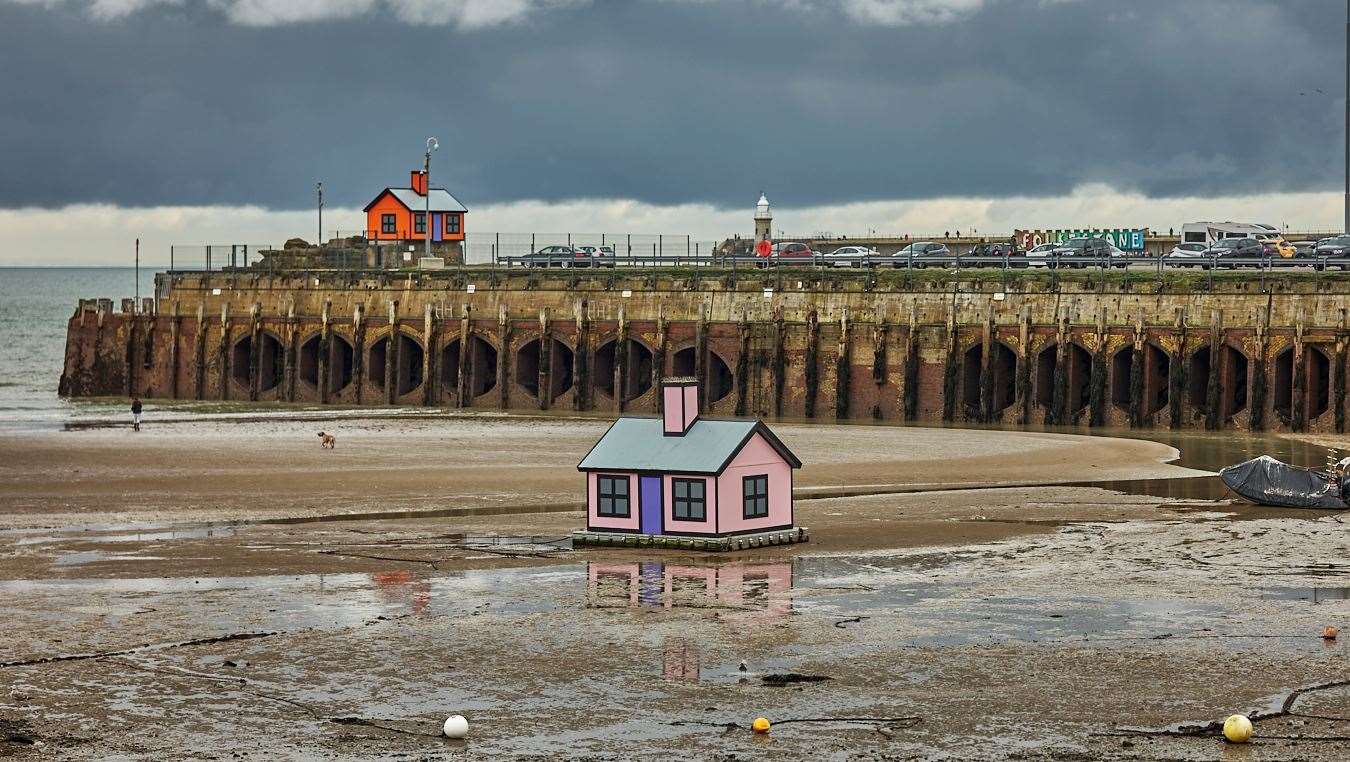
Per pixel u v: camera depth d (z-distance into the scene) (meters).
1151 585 59.81
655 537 68.31
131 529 75.25
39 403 169.50
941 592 58.28
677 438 69.00
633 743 40.34
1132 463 105.75
